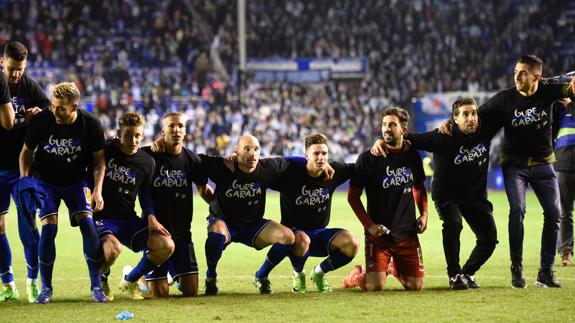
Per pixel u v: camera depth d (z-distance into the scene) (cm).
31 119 847
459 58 3925
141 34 3962
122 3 4019
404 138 930
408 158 923
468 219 929
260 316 756
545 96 917
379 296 867
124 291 930
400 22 4156
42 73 3609
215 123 3388
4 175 893
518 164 937
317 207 926
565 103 930
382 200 920
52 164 852
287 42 4072
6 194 891
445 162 911
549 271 926
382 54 4034
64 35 3788
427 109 3425
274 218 1980
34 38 3728
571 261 1141
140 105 3441
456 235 912
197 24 4084
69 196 862
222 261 1233
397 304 814
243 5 3756
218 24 4119
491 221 920
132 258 1277
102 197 883
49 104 929
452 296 862
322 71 4003
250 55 4053
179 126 887
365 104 3641
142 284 926
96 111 3362
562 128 1136
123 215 891
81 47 3775
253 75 3819
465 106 893
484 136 915
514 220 920
